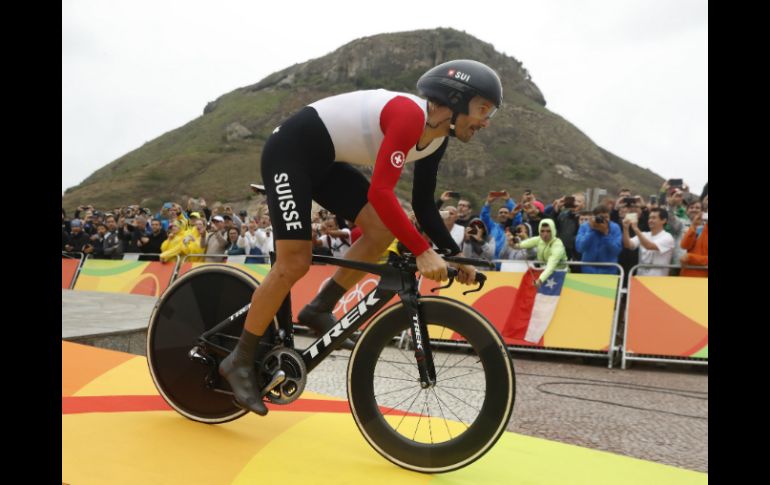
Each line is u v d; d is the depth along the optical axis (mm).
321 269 6289
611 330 5301
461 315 1812
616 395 3928
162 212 10492
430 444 1840
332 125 1885
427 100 1863
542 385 4230
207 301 2170
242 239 7980
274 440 2057
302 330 6160
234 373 1980
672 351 5023
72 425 1993
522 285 5719
